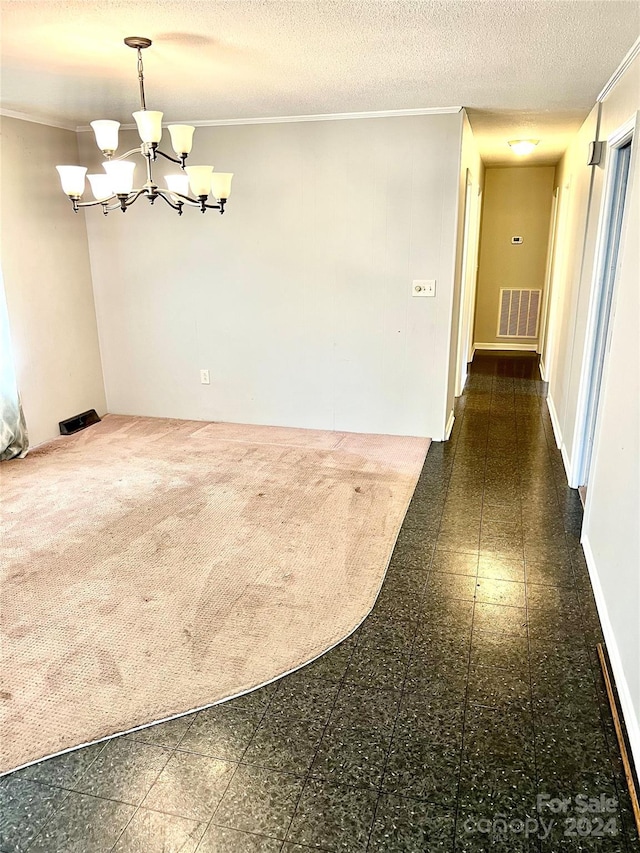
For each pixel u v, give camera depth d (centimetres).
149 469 389
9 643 222
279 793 164
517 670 210
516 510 332
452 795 163
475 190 580
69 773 170
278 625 233
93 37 245
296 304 447
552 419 500
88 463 400
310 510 329
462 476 379
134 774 170
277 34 240
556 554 286
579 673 208
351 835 152
